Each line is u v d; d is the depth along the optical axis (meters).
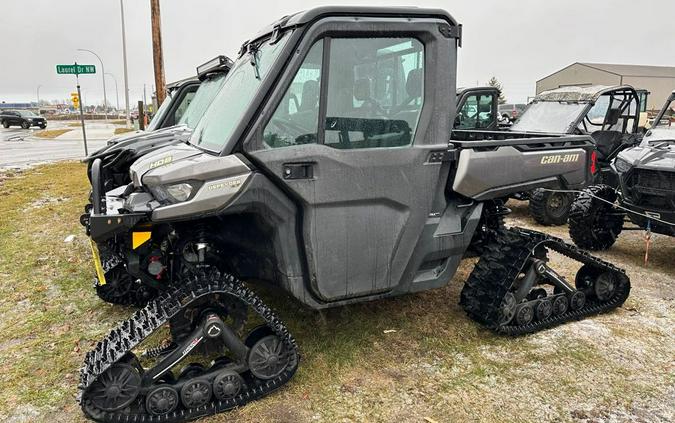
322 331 3.98
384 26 3.13
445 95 3.38
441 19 3.32
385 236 3.31
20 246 6.37
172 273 3.32
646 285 5.10
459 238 3.72
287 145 3.01
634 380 3.37
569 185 4.19
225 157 2.92
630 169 5.63
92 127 44.00
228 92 3.59
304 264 3.18
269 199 3.02
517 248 3.95
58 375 3.45
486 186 3.72
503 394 3.21
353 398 3.16
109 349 2.81
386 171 3.23
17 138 29.02
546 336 3.97
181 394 2.93
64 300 4.73
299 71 2.99
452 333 3.98
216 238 3.30
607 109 9.20
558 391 3.24
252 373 3.12
